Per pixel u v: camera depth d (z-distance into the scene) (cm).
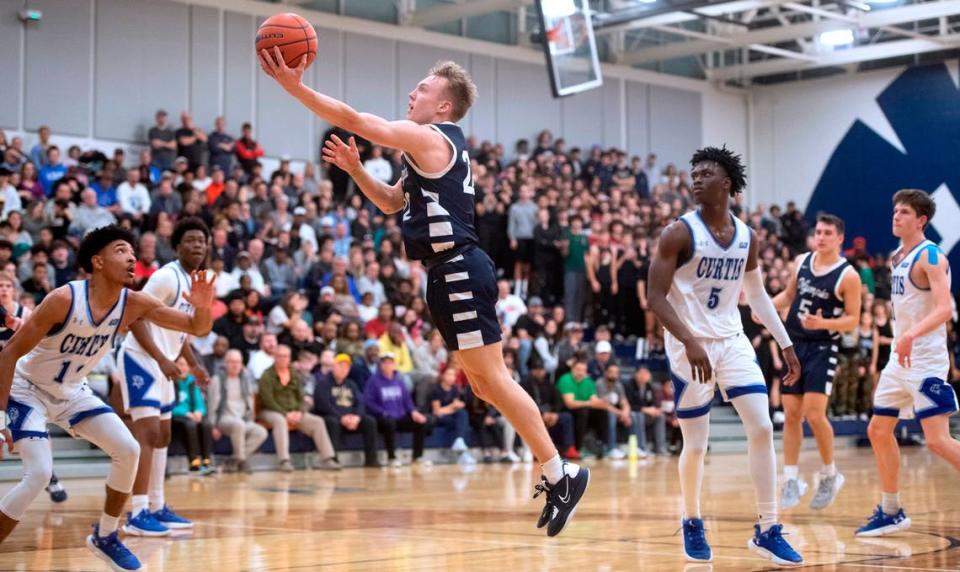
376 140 406
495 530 627
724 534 594
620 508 755
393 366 1327
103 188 1443
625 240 1781
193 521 680
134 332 565
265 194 1548
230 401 1187
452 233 425
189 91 1725
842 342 1708
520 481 1046
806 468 1213
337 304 1397
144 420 609
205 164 1605
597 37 2230
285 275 1428
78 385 473
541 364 1440
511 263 1727
